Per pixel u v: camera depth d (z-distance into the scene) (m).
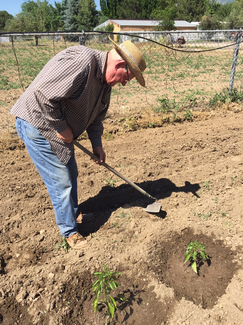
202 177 4.02
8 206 3.44
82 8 49.88
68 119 2.45
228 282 2.56
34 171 4.23
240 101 7.10
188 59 17.30
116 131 5.53
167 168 4.27
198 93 8.62
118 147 4.93
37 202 3.54
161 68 14.66
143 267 2.69
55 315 2.27
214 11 47.41
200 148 4.84
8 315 2.28
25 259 2.75
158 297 2.43
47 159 2.56
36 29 40.69
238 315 2.28
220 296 2.45
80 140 5.19
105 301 2.27
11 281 2.52
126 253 2.82
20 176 4.07
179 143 5.02
